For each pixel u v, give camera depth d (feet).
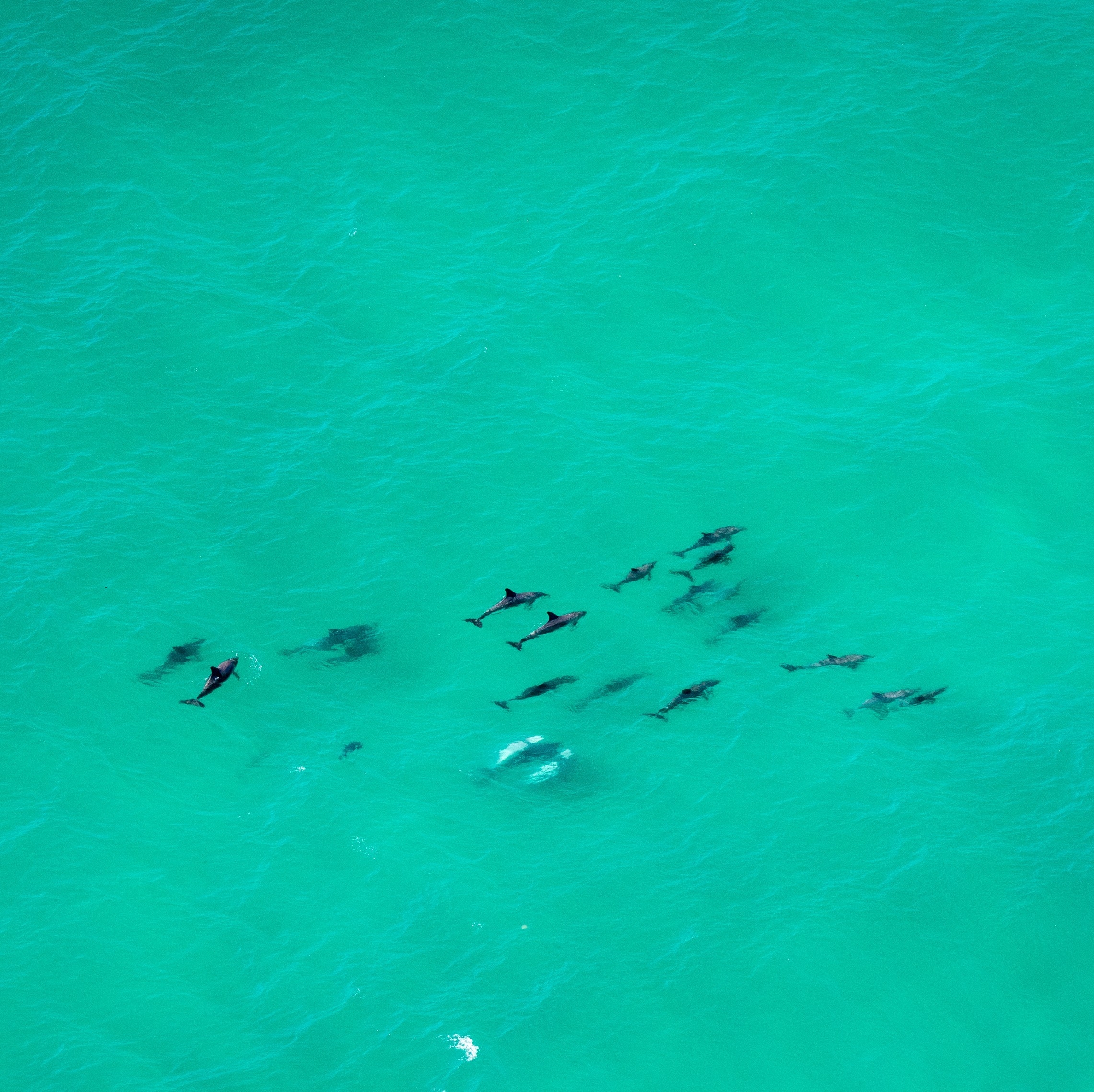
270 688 233.14
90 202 302.66
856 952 197.67
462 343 279.69
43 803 218.79
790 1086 185.16
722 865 208.74
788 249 291.38
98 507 256.52
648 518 253.24
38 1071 187.73
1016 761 218.38
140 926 203.92
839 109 312.71
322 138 312.91
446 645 238.27
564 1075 186.29
